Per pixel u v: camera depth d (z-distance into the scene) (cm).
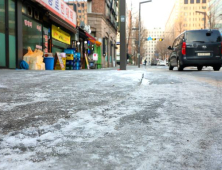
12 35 910
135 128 192
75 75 614
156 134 176
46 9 1130
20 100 301
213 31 1027
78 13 1777
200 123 204
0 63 845
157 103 288
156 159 133
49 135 176
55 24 1359
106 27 2792
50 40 1297
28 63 971
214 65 1071
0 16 840
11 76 565
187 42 1027
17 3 926
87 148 150
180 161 131
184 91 378
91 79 527
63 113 239
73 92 362
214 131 183
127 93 357
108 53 3005
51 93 352
